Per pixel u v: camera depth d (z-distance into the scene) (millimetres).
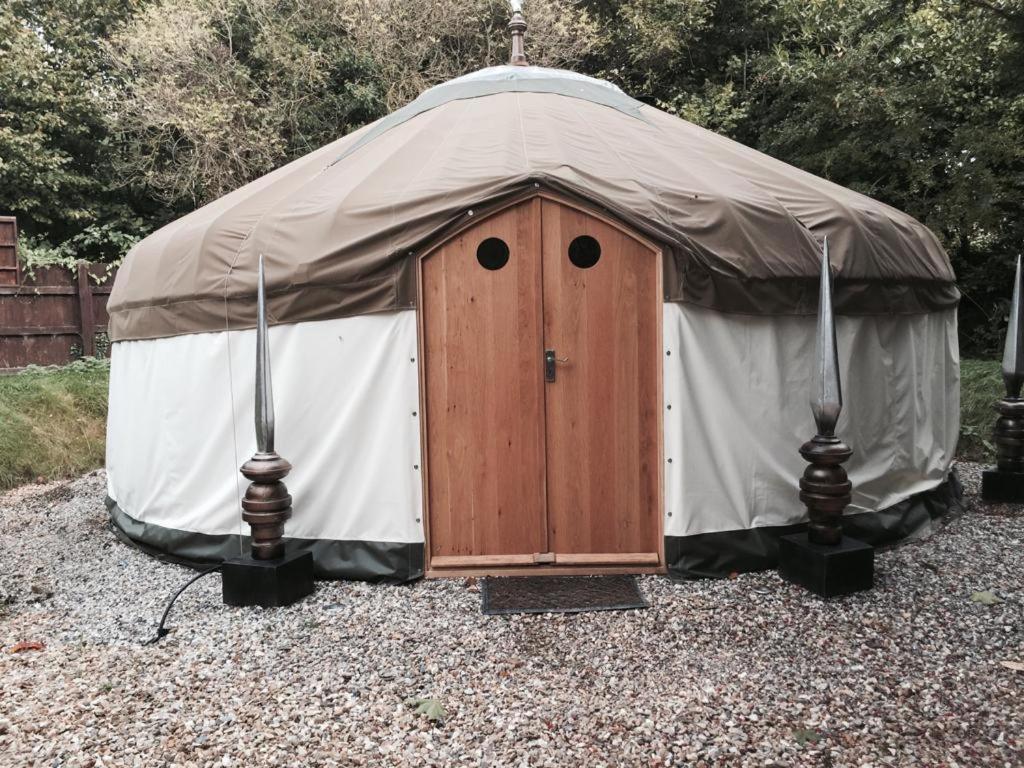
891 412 4273
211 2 13164
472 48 14055
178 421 4125
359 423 3668
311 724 2432
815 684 2617
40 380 8430
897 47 10383
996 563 3840
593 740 2309
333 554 3734
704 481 3656
